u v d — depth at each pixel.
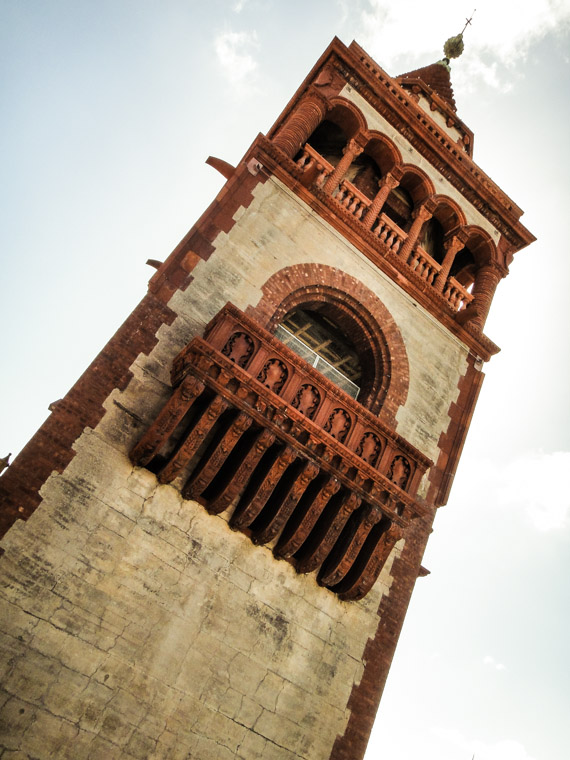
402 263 15.02
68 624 8.40
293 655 10.00
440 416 14.27
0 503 8.62
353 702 10.26
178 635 9.10
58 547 8.74
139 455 9.51
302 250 13.59
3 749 7.41
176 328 11.12
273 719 9.39
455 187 18.23
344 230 14.52
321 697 9.98
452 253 17.12
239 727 9.06
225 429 10.12
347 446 10.80
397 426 13.35
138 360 10.53
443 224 18.19
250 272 12.54
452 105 22.16
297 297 13.32
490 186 18.34
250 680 9.43
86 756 7.87
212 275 12.04
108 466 9.56
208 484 9.77
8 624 8.04
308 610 10.46
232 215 12.98
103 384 10.09
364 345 14.41
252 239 12.95
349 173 17.42
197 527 9.91
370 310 14.05
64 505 9.01
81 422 9.66
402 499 10.88
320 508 10.34
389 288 14.81
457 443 14.19
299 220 13.90
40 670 8.00
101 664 8.40
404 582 11.83
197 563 9.70
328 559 10.85
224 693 9.13
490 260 17.86
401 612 11.51
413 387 14.08
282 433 10.11
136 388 10.29
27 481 8.91
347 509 10.48
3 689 7.70
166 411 9.46
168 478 9.70
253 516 9.99
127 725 8.27
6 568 8.30
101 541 9.07
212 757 8.67
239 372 9.81
